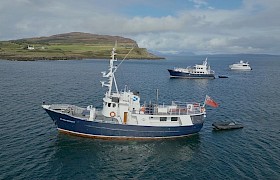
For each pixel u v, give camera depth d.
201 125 46.81
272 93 94.88
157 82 117.94
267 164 36.16
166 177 32.81
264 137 46.75
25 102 65.31
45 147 39.03
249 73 180.38
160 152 39.94
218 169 34.84
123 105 43.75
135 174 33.38
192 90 98.75
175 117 45.09
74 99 71.94
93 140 42.72
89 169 33.97
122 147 41.00
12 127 46.41
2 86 87.31
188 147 42.03
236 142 44.31
